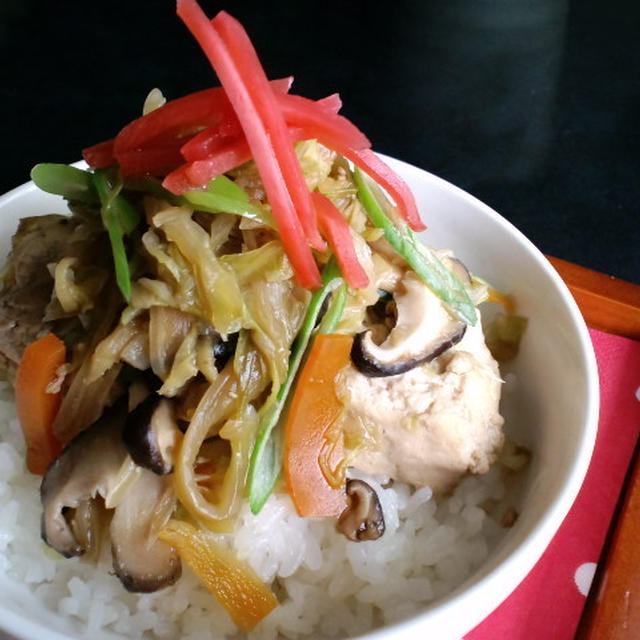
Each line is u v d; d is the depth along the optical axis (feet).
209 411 0.62
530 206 1.33
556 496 0.65
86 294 0.66
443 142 1.45
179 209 0.62
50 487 0.64
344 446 0.68
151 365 0.63
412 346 0.69
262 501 0.64
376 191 0.71
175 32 1.66
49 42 1.62
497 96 1.55
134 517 0.63
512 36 1.69
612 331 0.96
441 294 0.71
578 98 1.56
